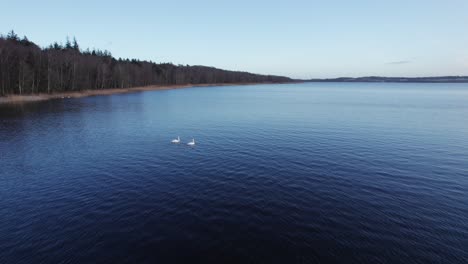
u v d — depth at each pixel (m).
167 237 13.13
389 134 36.50
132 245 12.53
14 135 35.50
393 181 20.25
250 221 14.59
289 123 45.62
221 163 24.58
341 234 13.41
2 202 17.03
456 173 21.81
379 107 70.38
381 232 13.62
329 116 53.81
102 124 44.38
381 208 16.12
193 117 52.72
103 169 23.12
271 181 20.27
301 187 19.16
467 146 30.11
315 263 11.34
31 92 82.44
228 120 49.09
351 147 29.83
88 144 31.45
